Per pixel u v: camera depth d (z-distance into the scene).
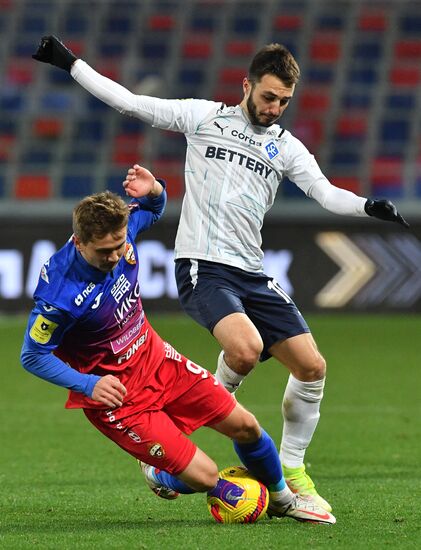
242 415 17.64
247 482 18.08
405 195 78.94
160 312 69.81
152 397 17.39
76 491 22.28
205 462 17.42
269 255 70.38
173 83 90.50
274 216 70.19
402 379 44.03
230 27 95.44
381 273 70.06
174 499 21.05
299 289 70.38
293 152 19.95
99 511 19.70
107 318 16.77
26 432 32.00
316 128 85.62
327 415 35.16
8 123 85.94
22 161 82.00
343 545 15.98
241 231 19.53
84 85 19.36
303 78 90.44
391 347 55.09
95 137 85.00
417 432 31.61
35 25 95.44
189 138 19.94
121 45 94.00
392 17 95.12
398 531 17.25
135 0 96.88
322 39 93.62
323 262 70.12
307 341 19.28
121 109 19.53
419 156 83.25
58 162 82.00
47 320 16.28
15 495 21.70
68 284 16.30
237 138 19.66
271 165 19.75
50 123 85.81
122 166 78.38
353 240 70.00
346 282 70.19
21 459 27.22
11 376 46.31
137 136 84.38
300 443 19.30
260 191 19.72
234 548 15.70
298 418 19.30
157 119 19.67
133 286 17.12
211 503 18.17
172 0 96.94
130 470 25.55
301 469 19.09
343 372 46.25
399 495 21.33
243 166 19.59
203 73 91.25
